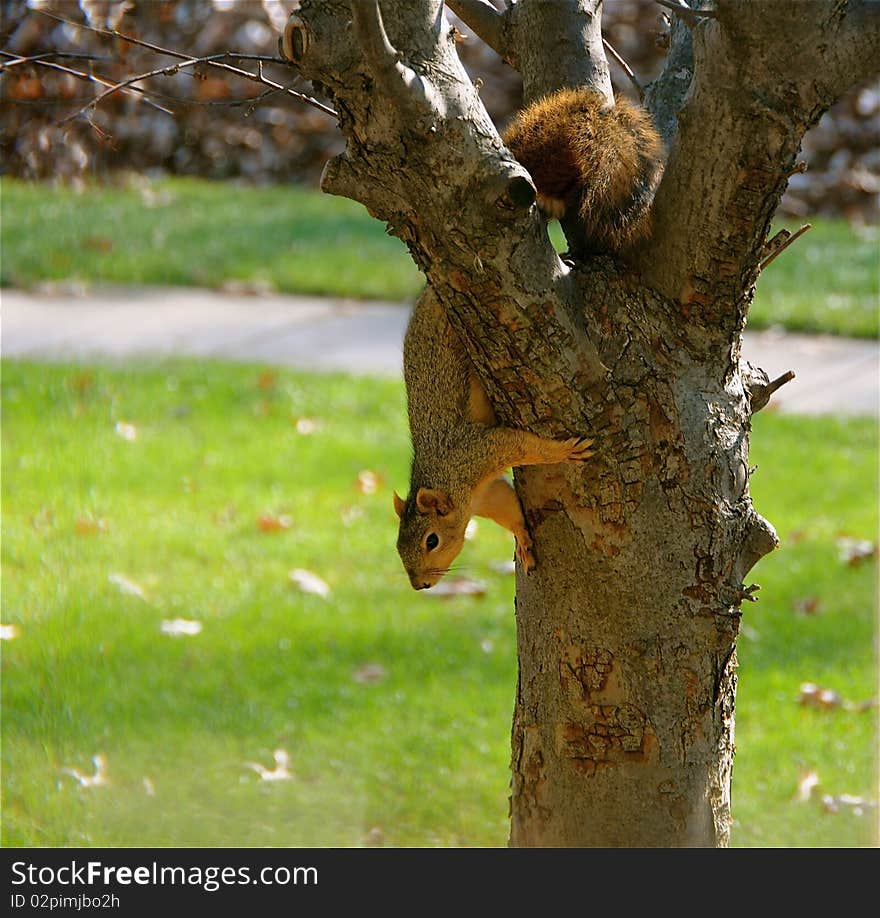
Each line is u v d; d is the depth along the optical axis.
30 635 11.07
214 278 21.25
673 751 6.47
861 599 12.58
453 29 5.56
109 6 8.83
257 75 6.13
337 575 12.83
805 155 29.80
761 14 5.29
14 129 8.82
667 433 6.12
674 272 6.02
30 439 14.55
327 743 10.11
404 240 5.74
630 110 6.48
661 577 6.27
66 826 8.85
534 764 6.79
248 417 16.20
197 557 12.84
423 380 7.29
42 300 19.94
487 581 13.09
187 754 9.84
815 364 18.67
